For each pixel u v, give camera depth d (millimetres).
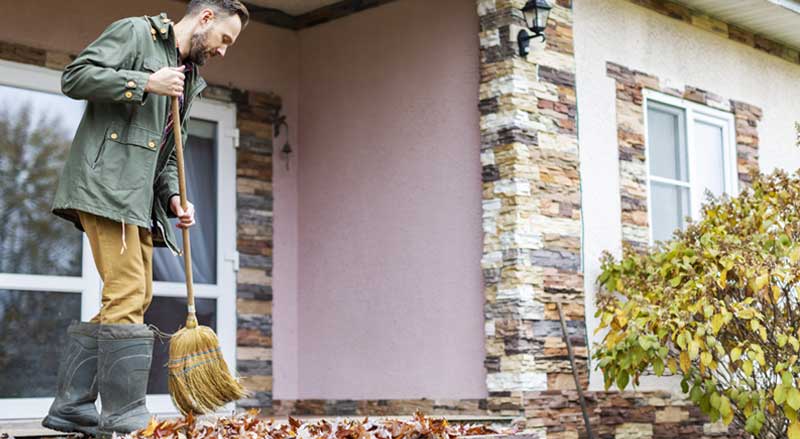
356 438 4199
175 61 4133
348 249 7070
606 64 6980
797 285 5867
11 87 6219
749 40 8336
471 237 6359
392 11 6957
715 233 6262
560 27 6652
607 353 6031
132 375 4012
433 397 6453
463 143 6465
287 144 7398
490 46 6344
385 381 6734
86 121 4020
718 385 6078
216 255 7020
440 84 6629
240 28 4289
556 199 6398
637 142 7121
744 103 8203
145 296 4250
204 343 4035
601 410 6445
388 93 6930
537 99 6375
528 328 6082
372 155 6988
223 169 7094
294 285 7363
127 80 3863
